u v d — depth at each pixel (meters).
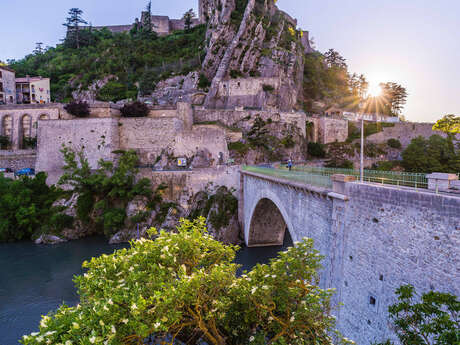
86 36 116.19
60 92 88.56
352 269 14.79
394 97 114.19
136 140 58.09
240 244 43.06
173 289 8.70
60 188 52.28
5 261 36.97
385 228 12.70
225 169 47.66
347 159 71.50
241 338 11.27
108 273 10.10
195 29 113.19
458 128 72.62
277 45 88.12
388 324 12.15
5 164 56.97
